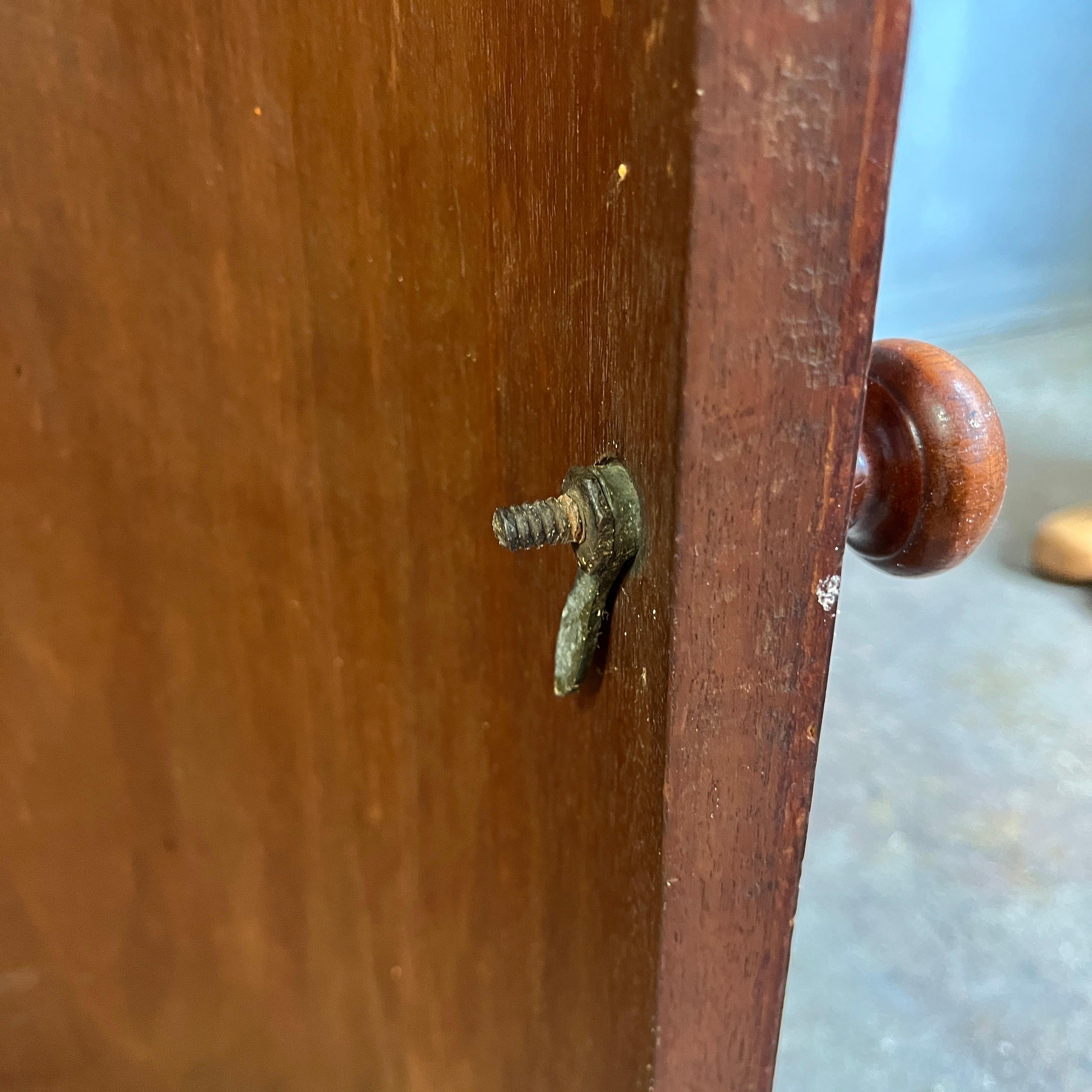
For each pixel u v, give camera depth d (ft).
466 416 0.56
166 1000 0.93
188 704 0.75
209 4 0.52
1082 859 1.83
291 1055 0.95
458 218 0.51
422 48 0.48
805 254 0.37
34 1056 0.96
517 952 0.72
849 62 0.35
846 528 0.42
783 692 0.45
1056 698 2.23
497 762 0.66
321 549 0.65
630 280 0.39
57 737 0.77
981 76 3.51
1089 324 4.07
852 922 1.73
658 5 0.34
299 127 0.53
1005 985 1.62
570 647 0.45
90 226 0.58
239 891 0.85
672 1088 0.54
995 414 0.55
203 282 0.59
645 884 0.50
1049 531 2.66
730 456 0.39
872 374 0.56
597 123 0.39
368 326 0.56
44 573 0.70
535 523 0.43
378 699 0.69
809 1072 1.51
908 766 2.05
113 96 0.55
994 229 3.83
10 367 0.63
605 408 0.43
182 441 0.64
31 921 0.88
